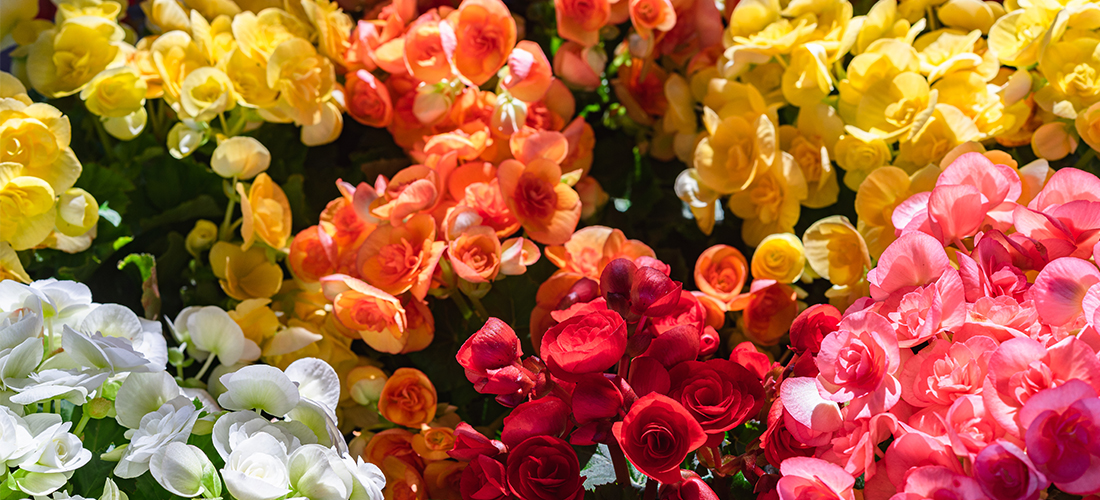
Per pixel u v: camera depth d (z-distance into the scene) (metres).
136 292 1.22
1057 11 1.12
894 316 0.98
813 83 1.17
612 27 1.28
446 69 1.18
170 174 1.24
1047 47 1.11
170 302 1.23
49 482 0.96
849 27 1.15
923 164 1.14
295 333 1.16
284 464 0.96
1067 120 1.14
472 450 1.01
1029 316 0.97
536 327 1.12
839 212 1.22
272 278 1.20
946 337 0.98
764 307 1.18
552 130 1.24
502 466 0.99
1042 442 0.90
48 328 1.02
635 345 1.01
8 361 0.98
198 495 0.97
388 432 1.13
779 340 1.21
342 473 0.97
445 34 1.16
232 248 1.20
